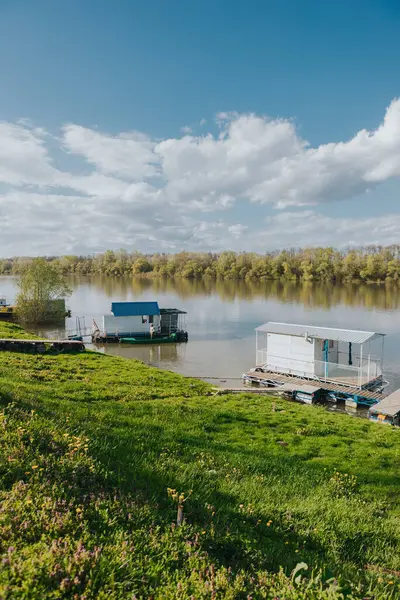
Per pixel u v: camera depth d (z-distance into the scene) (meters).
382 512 9.14
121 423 12.93
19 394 13.55
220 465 10.24
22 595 3.66
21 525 4.80
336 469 11.98
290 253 186.00
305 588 4.80
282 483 9.95
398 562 6.86
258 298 97.38
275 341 33.75
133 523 5.67
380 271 143.50
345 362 38.28
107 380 23.73
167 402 18.98
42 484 5.94
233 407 19.95
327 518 7.94
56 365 26.75
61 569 4.09
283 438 14.83
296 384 30.00
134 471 7.95
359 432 17.16
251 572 5.28
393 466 12.82
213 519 6.65
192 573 4.70
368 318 63.50
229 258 181.75
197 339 50.31
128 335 50.44
